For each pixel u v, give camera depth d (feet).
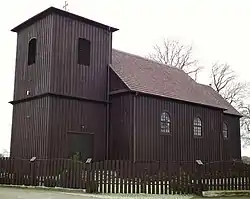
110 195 49.65
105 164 52.60
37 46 82.17
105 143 84.07
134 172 52.80
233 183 57.72
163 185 53.52
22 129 82.28
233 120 126.62
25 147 79.97
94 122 82.79
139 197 48.91
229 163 58.34
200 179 55.31
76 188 54.19
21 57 87.56
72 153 77.97
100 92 85.05
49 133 74.79
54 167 58.13
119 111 83.61
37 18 83.05
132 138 79.97
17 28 89.40
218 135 104.32
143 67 99.91
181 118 92.84
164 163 54.13
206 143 99.30
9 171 65.41
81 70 82.23
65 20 81.10
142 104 83.46
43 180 59.41
